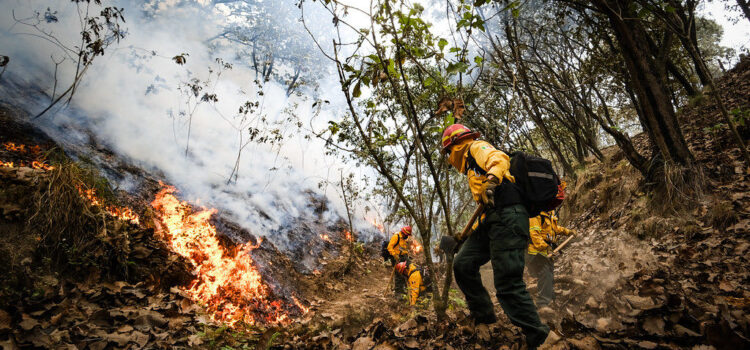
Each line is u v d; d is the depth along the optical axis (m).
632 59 4.47
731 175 4.32
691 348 1.80
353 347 2.36
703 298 2.41
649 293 2.44
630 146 5.12
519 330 2.41
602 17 5.38
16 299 2.30
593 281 3.10
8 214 2.71
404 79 2.48
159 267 3.29
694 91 7.21
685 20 5.31
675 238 3.80
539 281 3.26
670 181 4.39
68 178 3.06
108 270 2.92
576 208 7.07
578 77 7.21
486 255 2.46
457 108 2.57
